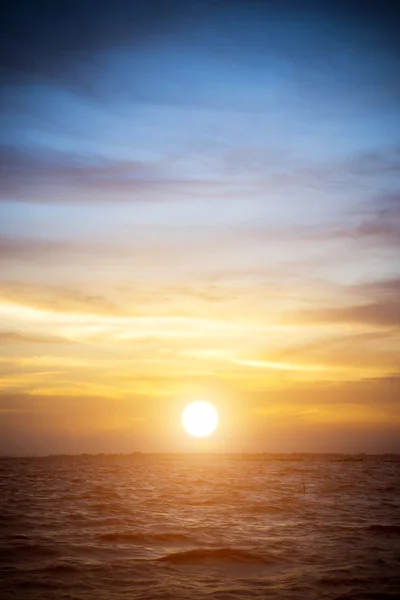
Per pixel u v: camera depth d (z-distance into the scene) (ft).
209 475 495.82
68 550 114.83
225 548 115.24
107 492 274.57
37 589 85.61
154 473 546.26
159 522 159.02
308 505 209.36
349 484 352.90
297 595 82.53
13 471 609.83
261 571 97.96
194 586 87.71
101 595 82.43
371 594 82.94
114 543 123.54
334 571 97.30
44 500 228.63
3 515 172.45
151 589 85.81
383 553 112.78
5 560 105.09
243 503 215.51
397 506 207.62
